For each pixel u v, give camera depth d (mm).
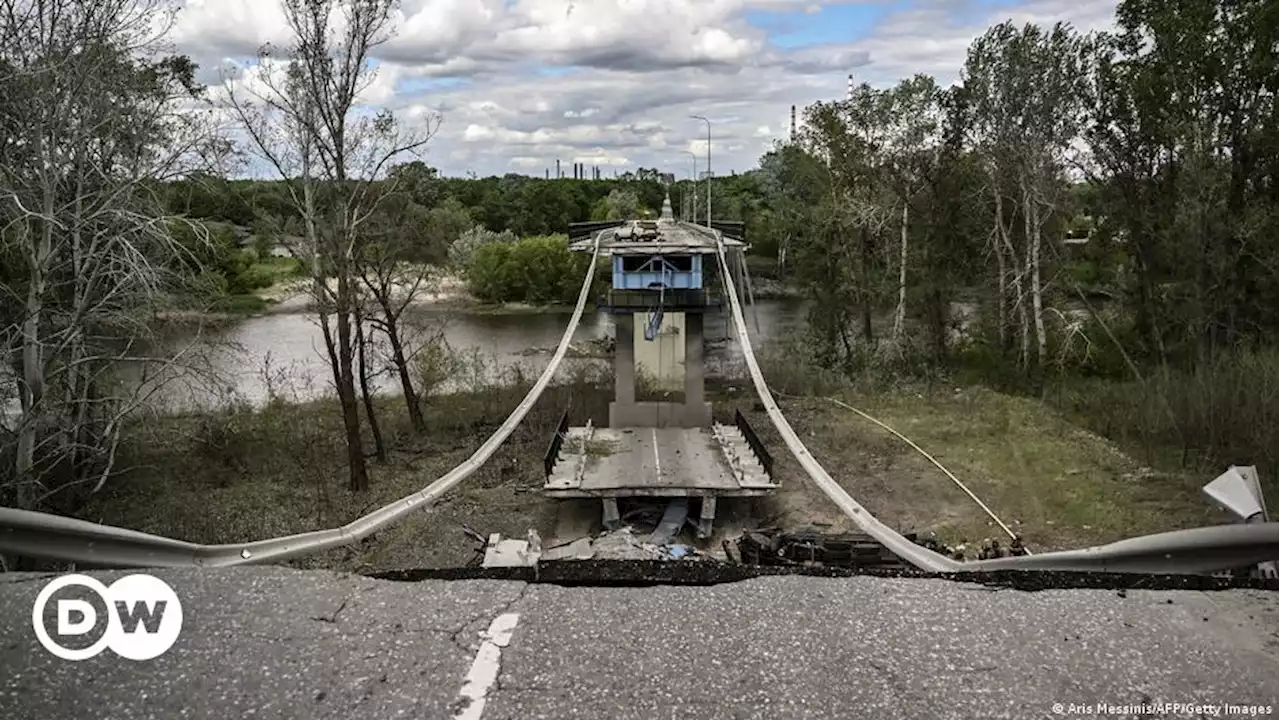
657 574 4105
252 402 27828
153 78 17500
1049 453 20500
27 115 15141
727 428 20859
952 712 2961
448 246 29391
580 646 3377
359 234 22266
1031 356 33031
